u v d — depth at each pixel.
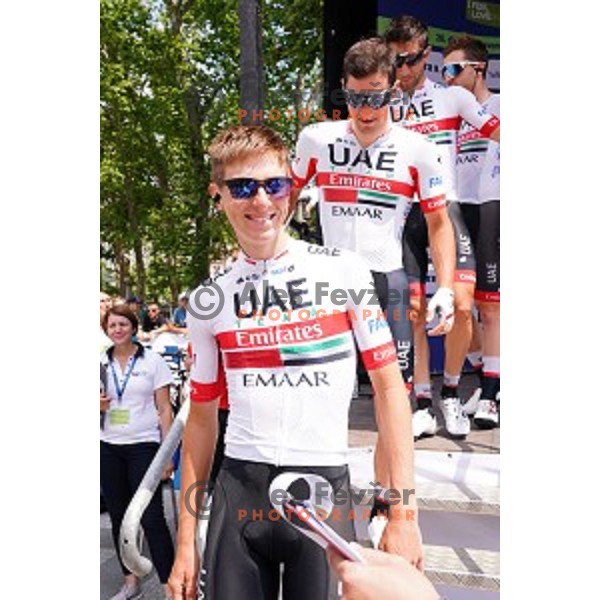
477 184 2.92
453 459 2.62
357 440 2.70
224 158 1.75
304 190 2.65
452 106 2.61
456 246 2.69
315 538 1.37
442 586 2.26
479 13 3.57
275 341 1.74
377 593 1.24
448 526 2.43
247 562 1.79
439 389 3.38
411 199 2.39
